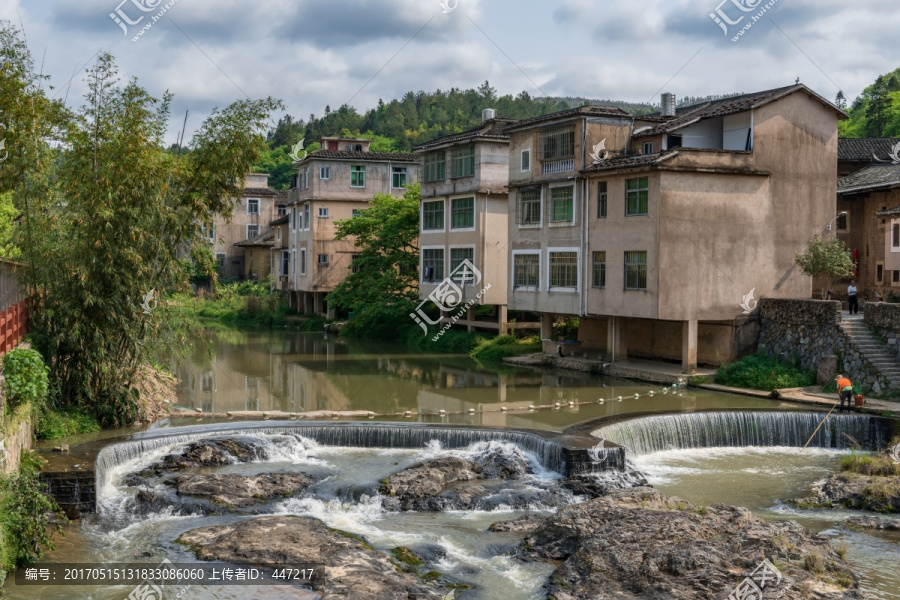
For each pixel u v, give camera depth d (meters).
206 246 23.56
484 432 20.58
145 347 21.61
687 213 29.59
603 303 32.12
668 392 28.12
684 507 15.78
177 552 14.09
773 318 30.11
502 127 41.47
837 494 17.48
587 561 13.30
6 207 31.19
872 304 27.23
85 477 16.11
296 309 62.53
